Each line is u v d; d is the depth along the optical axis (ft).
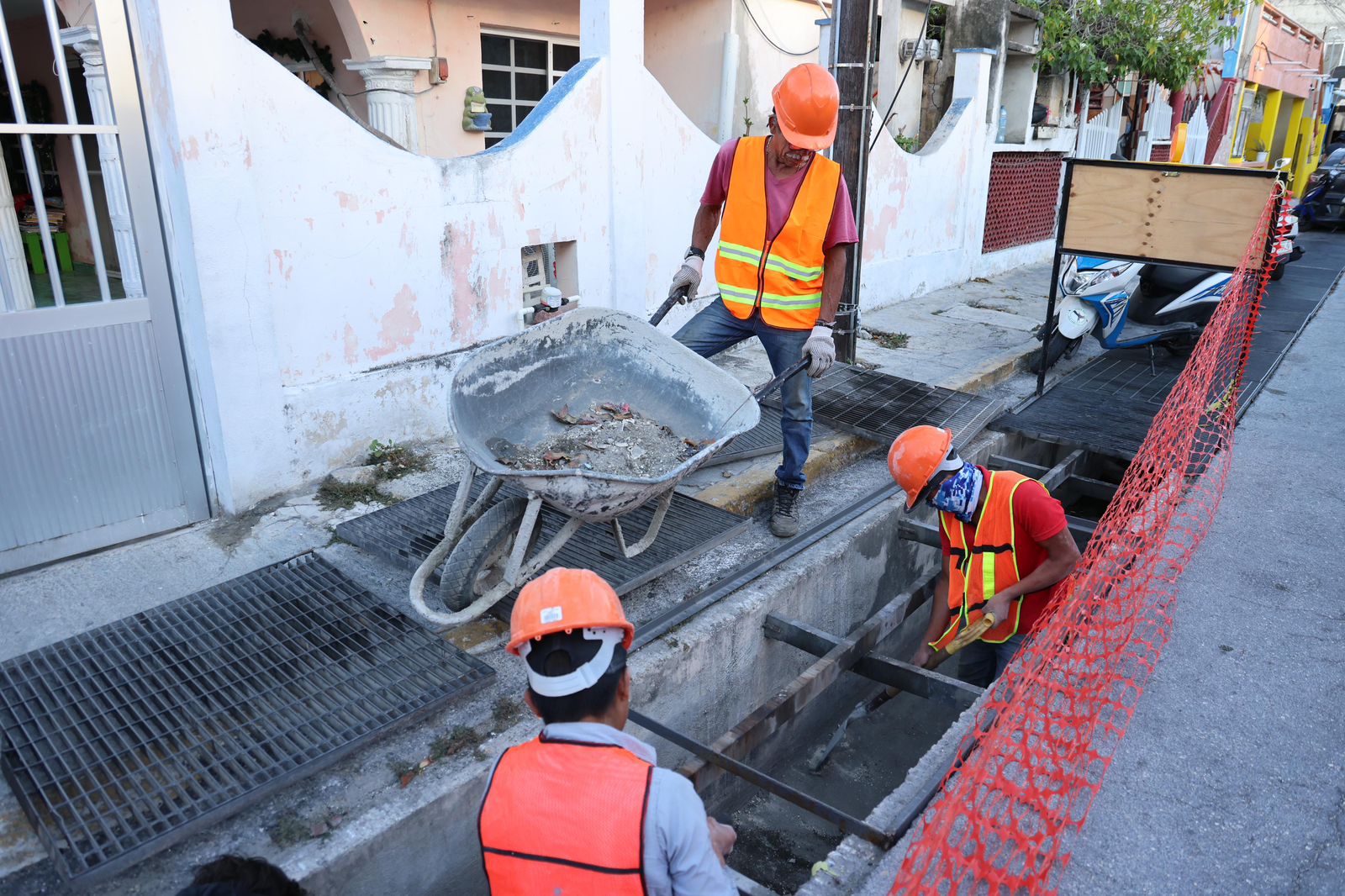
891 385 20.58
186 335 13.12
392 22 22.94
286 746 8.91
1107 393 21.72
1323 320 30.01
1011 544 11.02
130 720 9.20
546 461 10.84
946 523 11.65
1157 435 16.72
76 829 7.81
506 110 27.14
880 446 18.42
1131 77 46.70
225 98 12.39
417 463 15.78
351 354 15.24
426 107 24.44
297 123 13.61
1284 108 83.87
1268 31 67.51
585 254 18.94
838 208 12.51
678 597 12.49
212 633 10.74
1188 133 57.21
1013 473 11.12
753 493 15.29
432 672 10.13
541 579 5.97
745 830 12.82
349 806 8.50
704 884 5.39
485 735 9.57
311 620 11.05
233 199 12.75
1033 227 39.75
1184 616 12.14
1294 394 21.74
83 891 7.43
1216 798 8.87
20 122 11.32
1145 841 8.29
